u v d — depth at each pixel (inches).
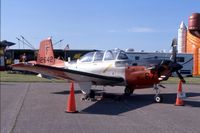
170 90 735.7
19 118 377.1
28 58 1562.5
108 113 417.1
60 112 420.5
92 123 349.1
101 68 577.6
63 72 531.8
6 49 1542.8
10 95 604.7
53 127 327.9
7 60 1485.0
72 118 378.0
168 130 318.3
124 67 553.3
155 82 532.4
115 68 561.0
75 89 723.4
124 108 461.1
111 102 526.3
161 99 523.2
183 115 405.4
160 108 463.5
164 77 526.3
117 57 566.9
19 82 902.4
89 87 553.6
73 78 561.0
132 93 627.8
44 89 719.1
